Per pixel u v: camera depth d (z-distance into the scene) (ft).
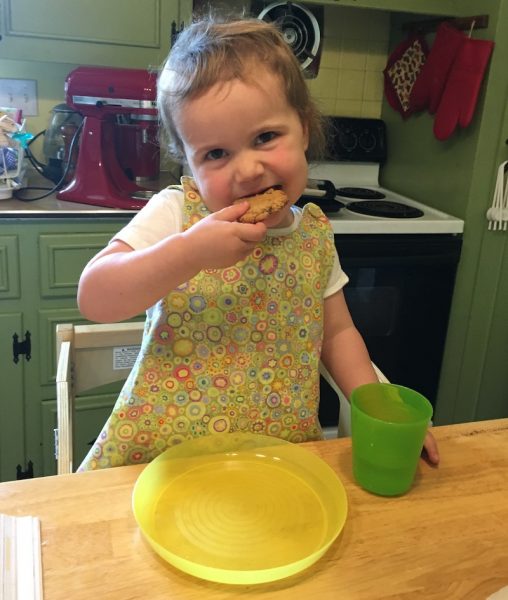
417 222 6.25
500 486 2.33
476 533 2.06
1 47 5.73
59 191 6.11
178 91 2.52
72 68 6.91
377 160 7.97
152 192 6.20
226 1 7.07
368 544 1.99
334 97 7.94
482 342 6.94
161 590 1.76
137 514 2.02
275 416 2.97
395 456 2.16
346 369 3.13
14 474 6.07
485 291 6.73
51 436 6.03
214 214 2.34
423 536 2.04
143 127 6.07
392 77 7.72
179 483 2.25
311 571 1.86
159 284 2.32
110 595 1.74
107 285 2.36
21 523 1.95
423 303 6.51
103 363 3.33
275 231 2.98
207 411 2.85
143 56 6.07
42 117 7.00
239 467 2.37
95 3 5.82
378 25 7.84
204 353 2.82
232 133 2.48
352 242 6.05
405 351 6.64
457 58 6.35
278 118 2.54
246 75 2.46
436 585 1.83
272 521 2.08
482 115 6.16
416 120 7.35
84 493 2.16
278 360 2.96
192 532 2.01
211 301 2.81
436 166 6.97
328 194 6.41
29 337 5.66
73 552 1.88
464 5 6.44
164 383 2.79
